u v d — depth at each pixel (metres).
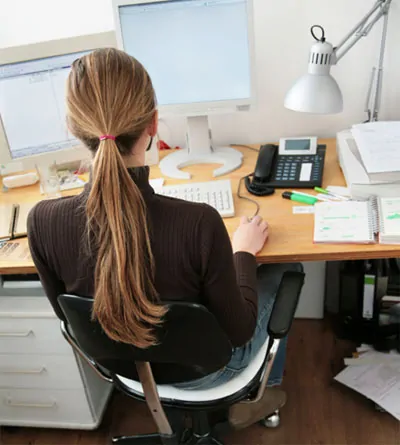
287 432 1.64
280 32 1.70
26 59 1.44
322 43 1.40
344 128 1.85
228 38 1.51
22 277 1.42
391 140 1.47
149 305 0.90
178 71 1.57
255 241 1.23
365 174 1.41
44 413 1.66
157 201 0.91
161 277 0.91
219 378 1.18
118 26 1.50
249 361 1.21
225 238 0.92
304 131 1.87
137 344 0.95
